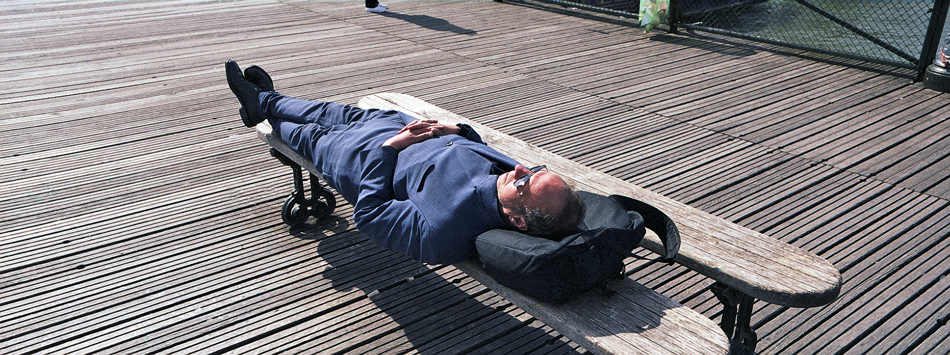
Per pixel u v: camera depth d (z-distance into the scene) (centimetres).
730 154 432
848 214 353
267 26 816
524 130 473
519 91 566
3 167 399
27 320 260
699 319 186
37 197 361
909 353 251
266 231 332
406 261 308
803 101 540
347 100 540
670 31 797
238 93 320
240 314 268
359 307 274
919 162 421
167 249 314
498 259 195
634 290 202
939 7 559
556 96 553
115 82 577
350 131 269
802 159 425
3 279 286
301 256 311
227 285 287
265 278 293
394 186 241
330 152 269
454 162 226
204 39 741
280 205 360
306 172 400
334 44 728
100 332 255
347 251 315
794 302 189
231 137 456
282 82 585
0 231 324
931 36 573
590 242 185
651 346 175
